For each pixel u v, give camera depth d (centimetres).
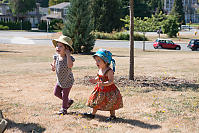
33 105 638
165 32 5656
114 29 5909
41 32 6606
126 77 1043
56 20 7981
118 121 514
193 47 3425
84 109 604
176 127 479
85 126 476
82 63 1723
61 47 539
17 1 7812
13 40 4144
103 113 579
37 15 9094
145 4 9462
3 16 8444
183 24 10888
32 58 2083
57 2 11819
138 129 465
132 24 951
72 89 834
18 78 1078
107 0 5769
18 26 7725
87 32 2659
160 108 612
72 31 2627
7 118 526
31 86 897
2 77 1103
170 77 1077
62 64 537
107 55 500
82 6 2631
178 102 671
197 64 1678
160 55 2573
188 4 15938
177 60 1975
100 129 464
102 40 4725
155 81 981
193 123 504
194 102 669
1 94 762
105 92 505
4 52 2503
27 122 503
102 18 5778
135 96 739
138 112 582
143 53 2845
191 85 916
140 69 1391
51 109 604
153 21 3334
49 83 958
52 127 475
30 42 3909
